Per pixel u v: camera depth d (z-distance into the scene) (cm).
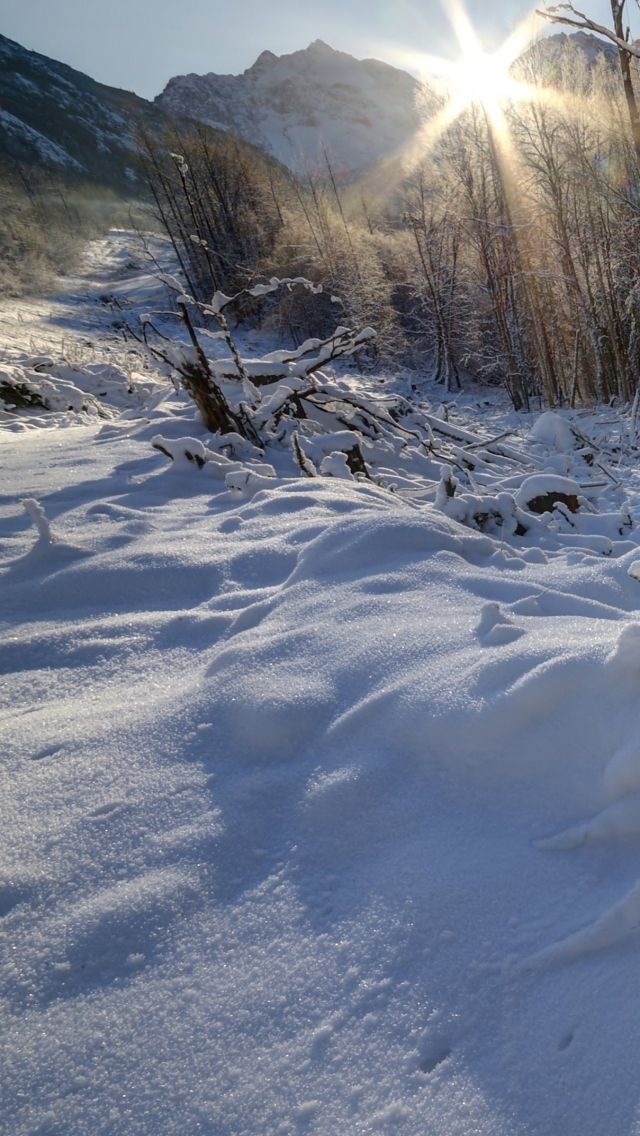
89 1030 120
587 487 729
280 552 330
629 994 115
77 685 240
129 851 158
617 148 1683
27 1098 110
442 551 293
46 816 172
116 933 137
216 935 135
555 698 161
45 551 346
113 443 616
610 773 145
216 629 266
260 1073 111
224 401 633
